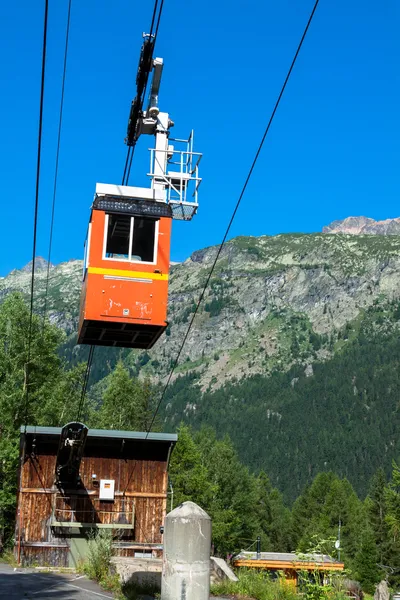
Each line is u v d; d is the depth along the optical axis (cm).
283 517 15275
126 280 2064
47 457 4025
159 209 2122
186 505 1434
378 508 12225
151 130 2380
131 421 7681
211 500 8006
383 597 2533
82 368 6588
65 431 3678
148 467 4138
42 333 5769
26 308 5794
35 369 5741
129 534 4025
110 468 4100
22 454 4022
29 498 3969
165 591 1400
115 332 2167
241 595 2322
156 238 2098
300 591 2173
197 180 2380
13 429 5450
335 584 1847
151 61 1916
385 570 10150
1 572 3322
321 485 15850
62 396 6047
